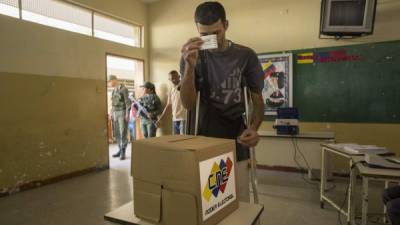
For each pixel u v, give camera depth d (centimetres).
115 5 454
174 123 454
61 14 379
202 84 123
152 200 83
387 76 345
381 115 350
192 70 107
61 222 231
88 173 395
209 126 123
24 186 320
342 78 369
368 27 333
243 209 96
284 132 338
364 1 329
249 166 126
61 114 365
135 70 525
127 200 282
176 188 78
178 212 77
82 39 396
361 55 356
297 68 395
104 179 363
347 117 368
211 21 108
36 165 334
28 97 328
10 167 309
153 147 83
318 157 321
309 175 348
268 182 342
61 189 322
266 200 280
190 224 75
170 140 90
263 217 240
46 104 348
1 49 303
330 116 378
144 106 475
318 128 386
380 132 352
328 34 354
